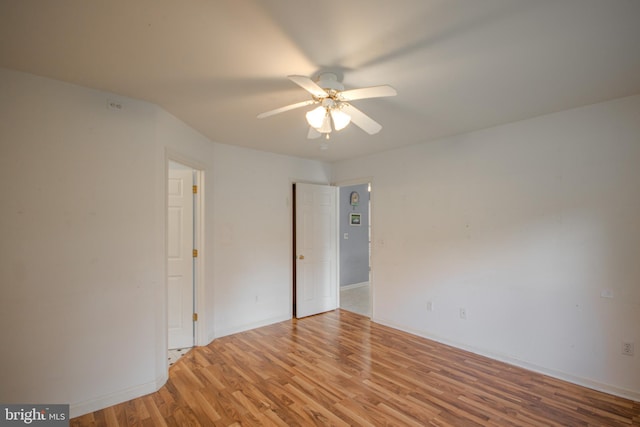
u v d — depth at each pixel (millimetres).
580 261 2615
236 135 3412
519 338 2947
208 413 2207
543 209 2816
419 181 3791
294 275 4586
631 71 1983
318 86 1784
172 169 3414
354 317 4539
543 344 2803
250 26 1501
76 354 2152
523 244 2934
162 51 1735
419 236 3783
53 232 2080
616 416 2174
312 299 4645
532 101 2477
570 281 2664
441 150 3572
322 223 4801
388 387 2561
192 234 3422
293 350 3307
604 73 2012
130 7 1353
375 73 1986
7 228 1934
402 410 2244
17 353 1956
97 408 2223
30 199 2006
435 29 1530
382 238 4223
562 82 2141
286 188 4426
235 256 3848
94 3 1320
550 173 2775
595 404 2320
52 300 2070
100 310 2250
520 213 2953
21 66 1912
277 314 4281
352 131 3277
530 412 2225
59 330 2092
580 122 2613
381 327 4082
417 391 2502
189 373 2801
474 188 3285
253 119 2887
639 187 2355
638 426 2064
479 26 1507
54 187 2088
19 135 1977
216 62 1855
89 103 2223
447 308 3496
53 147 2086
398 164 4031
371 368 2900
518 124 2967
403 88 2211
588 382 2559
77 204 2170
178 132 2885
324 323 4246
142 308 2447
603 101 2488
